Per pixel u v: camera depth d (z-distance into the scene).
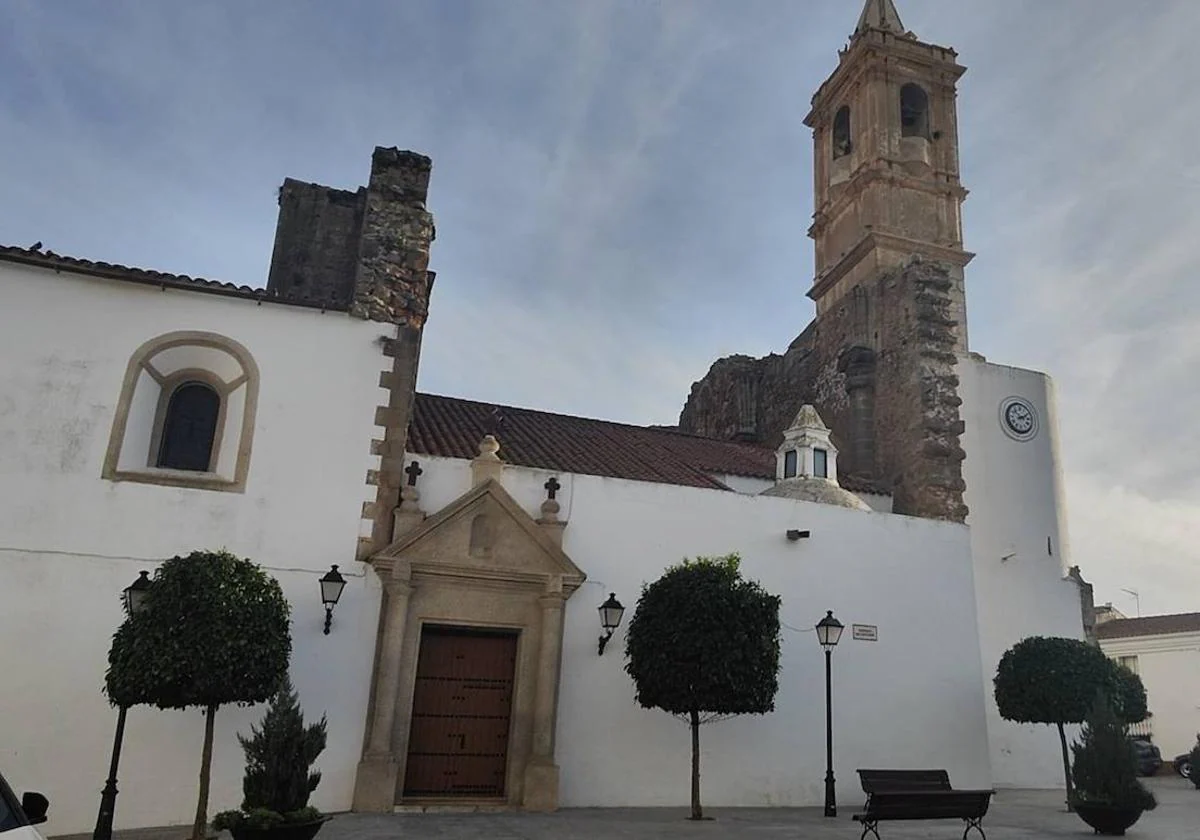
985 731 16.55
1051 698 16.45
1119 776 12.50
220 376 13.55
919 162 29.05
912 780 12.26
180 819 11.59
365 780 12.24
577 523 14.66
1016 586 22.78
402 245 14.94
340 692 12.61
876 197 28.30
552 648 13.66
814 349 27.34
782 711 15.15
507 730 13.61
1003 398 24.44
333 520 13.22
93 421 12.57
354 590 13.04
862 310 24.59
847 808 14.80
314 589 12.86
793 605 15.77
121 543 12.25
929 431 21.06
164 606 9.94
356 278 14.61
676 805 14.01
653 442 22.36
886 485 22.25
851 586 16.33
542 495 14.62
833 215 30.81
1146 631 36.84
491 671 13.76
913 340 22.11
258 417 13.30
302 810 8.84
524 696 13.51
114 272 13.03
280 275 17.58
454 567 13.45
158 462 13.09
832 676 15.74
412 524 13.41
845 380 24.14
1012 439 24.12
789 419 28.12
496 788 13.37
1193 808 16.30
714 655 12.52
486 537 13.82
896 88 30.00
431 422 17.62
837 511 16.64
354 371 13.95
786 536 16.05
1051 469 24.33
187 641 9.77
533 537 13.98
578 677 13.96
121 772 11.52
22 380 12.38
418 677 13.38
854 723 15.64
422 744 13.17
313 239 17.94
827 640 14.82
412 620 13.22
